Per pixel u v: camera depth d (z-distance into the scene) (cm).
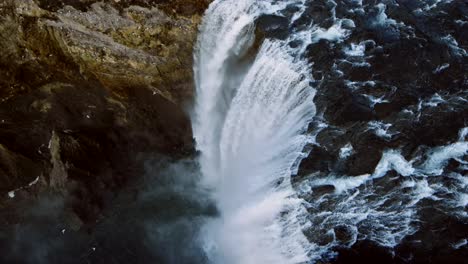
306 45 2253
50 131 2305
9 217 2127
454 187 1828
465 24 2344
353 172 1894
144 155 2356
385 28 2334
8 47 2361
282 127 2148
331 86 2122
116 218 2180
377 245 1733
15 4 2275
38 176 2205
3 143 2222
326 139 1994
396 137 1964
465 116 2008
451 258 1672
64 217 2127
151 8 2283
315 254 1759
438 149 1922
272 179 2028
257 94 2270
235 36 2353
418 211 1784
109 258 2067
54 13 2272
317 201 1861
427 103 2066
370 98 2091
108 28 2297
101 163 2252
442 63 2194
